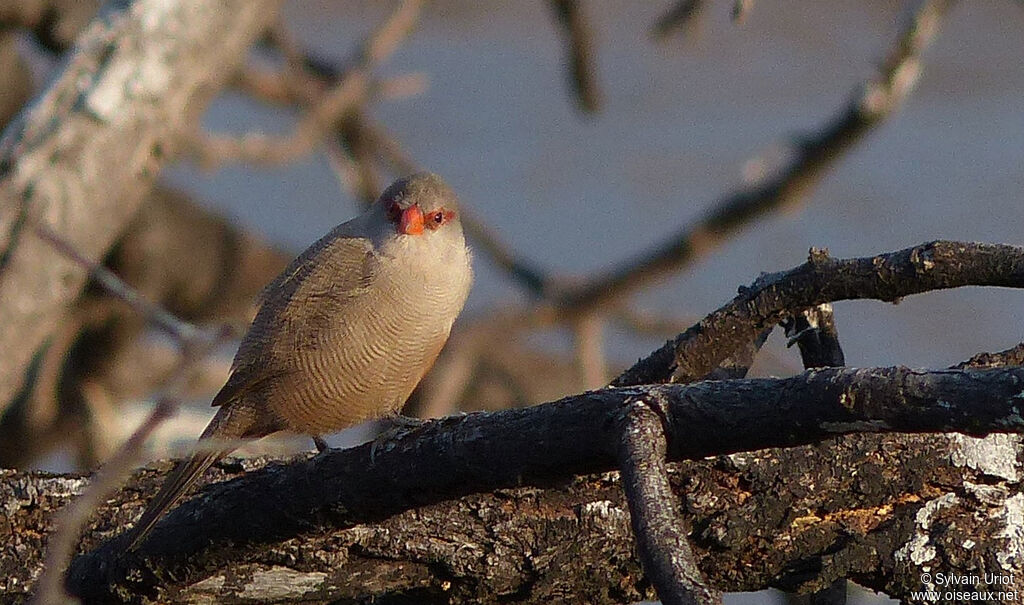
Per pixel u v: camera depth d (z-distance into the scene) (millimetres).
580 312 16812
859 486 7180
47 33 14273
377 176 18438
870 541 7254
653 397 5816
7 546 7223
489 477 6242
